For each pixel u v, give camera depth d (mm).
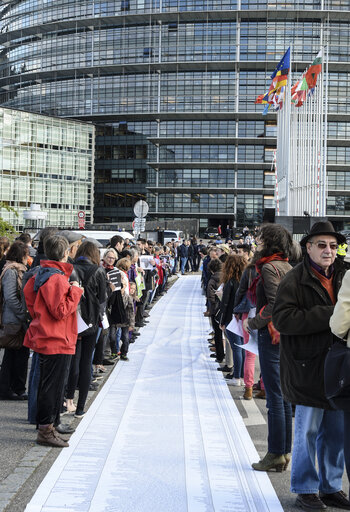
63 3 82688
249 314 6238
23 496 4262
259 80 78312
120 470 4809
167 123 82125
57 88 84500
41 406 5383
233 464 5012
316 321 4031
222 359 9547
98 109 82312
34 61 85812
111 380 8109
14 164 66062
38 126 68750
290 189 31922
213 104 78938
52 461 5012
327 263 4168
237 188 81938
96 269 6258
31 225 67688
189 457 5152
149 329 12891
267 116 78938
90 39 81875
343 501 4238
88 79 82750
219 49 77875
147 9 78812
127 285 9281
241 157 81500
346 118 77875
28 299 5496
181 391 7586
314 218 19266
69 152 72750
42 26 83688
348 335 3695
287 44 76938
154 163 82188
